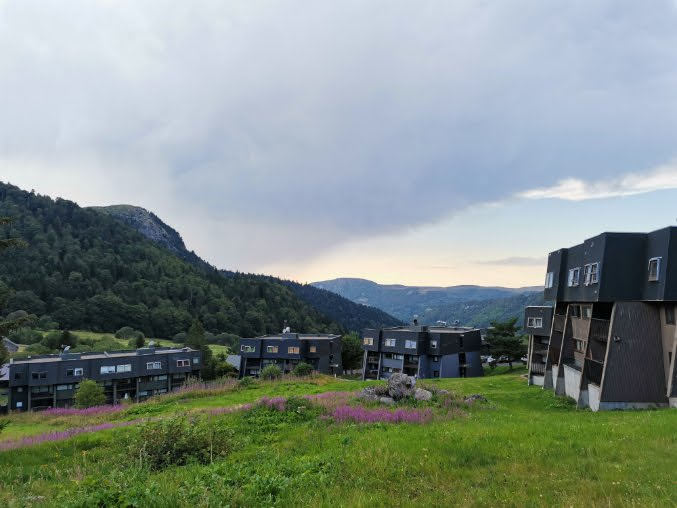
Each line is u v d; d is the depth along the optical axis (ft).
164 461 45.03
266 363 292.20
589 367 108.78
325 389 142.31
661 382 96.58
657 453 37.32
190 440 47.47
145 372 256.11
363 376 285.64
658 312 98.53
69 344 349.61
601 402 97.66
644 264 99.71
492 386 155.33
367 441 45.03
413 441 42.96
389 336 275.39
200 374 283.18
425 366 262.26
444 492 28.19
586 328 120.88
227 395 139.85
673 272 90.53
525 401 121.80
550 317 167.63
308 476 32.55
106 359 243.40
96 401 191.31
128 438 59.11
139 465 42.96
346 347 340.18
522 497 26.61
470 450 38.32
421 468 33.45
